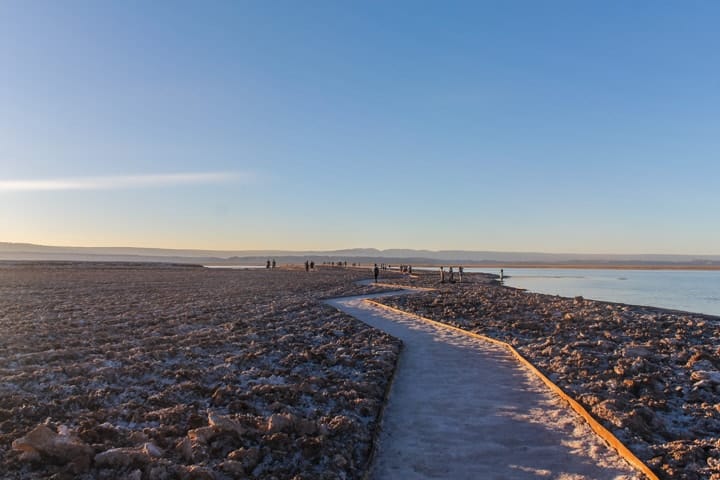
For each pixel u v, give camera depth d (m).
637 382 12.04
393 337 18.30
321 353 15.03
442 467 7.96
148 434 8.25
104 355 14.38
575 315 23.20
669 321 22.25
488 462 8.13
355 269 99.38
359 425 9.38
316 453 8.02
